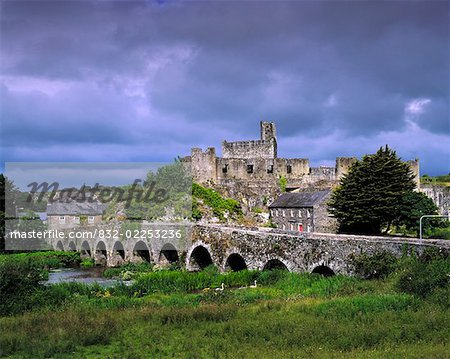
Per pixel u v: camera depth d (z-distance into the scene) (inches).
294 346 1188.5
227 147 4815.5
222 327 1405.0
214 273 2596.0
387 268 1811.0
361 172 2955.2
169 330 1409.9
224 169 4443.9
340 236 2183.8
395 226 3385.8
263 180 4443.9
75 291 2225.6
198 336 1328.7
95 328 1402.6
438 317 1323.8
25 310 1787.6
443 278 1576.0
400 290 1643.7
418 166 4500.5
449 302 1454.2
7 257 3740.2
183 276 2434.8
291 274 2182.6
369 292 1699.1
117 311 1705.2
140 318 1547.7
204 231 2876.5
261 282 2231.8
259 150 4687.5
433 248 1701.5
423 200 3105.3
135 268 3218.5
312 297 1791.3
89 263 3764.8
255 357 1096.8
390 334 1222.9
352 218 2957.7
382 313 1419.8
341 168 4542.3
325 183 4284.0
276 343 1221.7
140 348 1239.5
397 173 2970.0
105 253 3892.7
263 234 2395.4
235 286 2316.7
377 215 2906.0
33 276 1995.6
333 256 2028.8
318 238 2096.5
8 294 1862.7
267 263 2372.0
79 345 1279.5
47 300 1886.1
